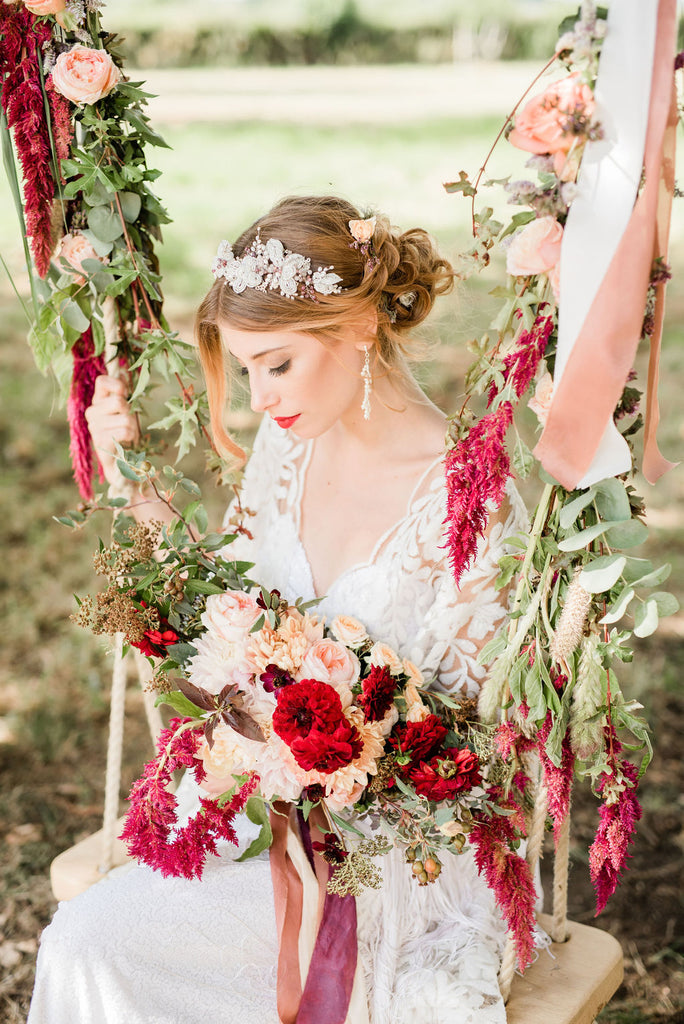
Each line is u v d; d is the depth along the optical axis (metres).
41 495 5.04
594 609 1.57
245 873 1.86
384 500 1.91
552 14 19.20
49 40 1.87
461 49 19.19
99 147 1.99
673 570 4.37
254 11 19.16
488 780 1.74
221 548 2.00
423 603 1.85
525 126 1.37
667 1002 2.50
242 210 10.12
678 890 2.86
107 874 2.23
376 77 18.11
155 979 1.75
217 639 1.72
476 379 1.56
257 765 1.65
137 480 1.91
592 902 2.84
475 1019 1.66
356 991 1.72
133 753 3.48
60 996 1.75
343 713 1.65
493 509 1.76
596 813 3.18
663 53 1.34
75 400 2.19
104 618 1.76
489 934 1.85
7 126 1.91
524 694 1.64
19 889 2.87
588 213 1.37
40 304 2.08
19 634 4.06
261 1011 1.76
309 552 2.01
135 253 2.06
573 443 1.45
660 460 1.55
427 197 10.44
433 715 1.70
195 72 18.33
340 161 12.02
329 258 1.71
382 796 1.73
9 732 3.55
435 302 1.95
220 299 1.75
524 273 1.42
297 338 1.73
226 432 2.07
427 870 1.66
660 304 1.44
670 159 1.38
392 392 1.91
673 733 3.45
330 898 1.75
